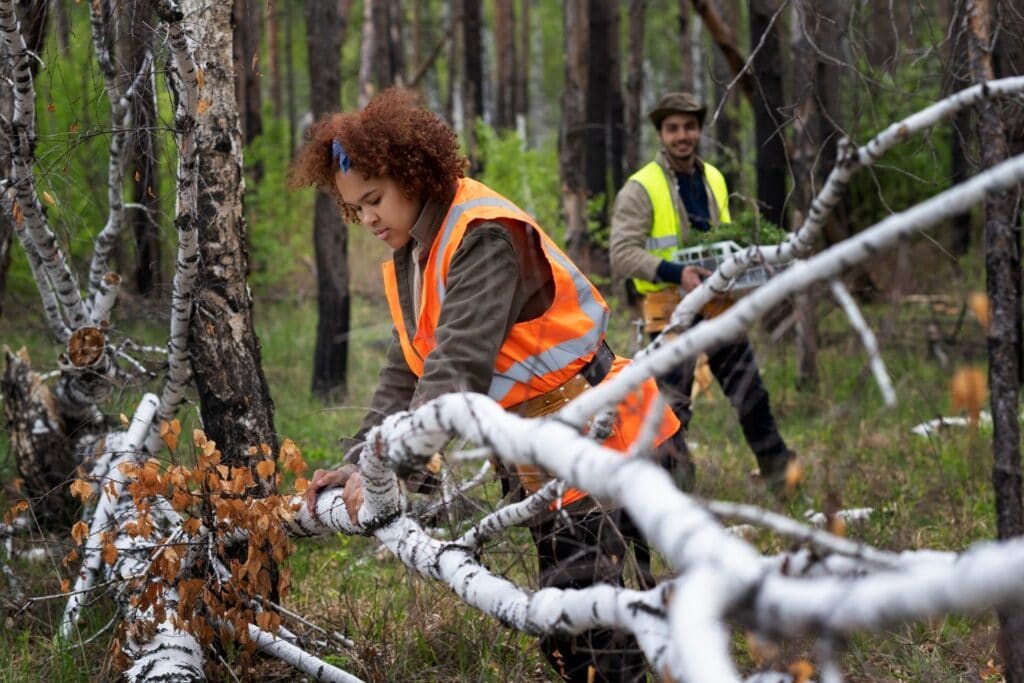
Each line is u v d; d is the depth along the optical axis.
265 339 10.25
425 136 2.71
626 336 6.55
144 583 3.15
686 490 2.94
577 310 2.79
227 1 3.56
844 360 6.07
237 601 3.14
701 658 1.29
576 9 8.80
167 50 3.46
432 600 3.44
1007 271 2.57
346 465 3.07
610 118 12.68
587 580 2.74
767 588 1.40
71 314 3.96
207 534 3.22
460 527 2.97
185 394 4.02
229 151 3.57
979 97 2.12
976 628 3.31
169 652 3.20
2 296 5.45
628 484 1.66
